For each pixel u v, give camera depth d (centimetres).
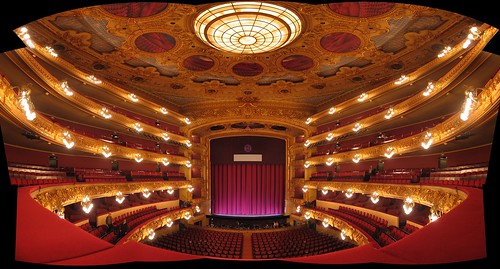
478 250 426
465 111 898
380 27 1262
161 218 1973
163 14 1170
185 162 2625
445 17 1136
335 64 1700
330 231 2230
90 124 1836
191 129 2625
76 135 1427
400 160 1797
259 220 2958
